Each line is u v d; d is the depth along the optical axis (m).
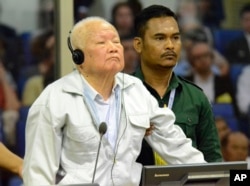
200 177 5.48
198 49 11.97
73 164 6.05
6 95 10.62
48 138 6.00
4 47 10.63
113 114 6.29
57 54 10.88
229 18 12.17
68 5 10.82
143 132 6.40
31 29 10.78
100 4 11.23
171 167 5.41
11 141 10.63
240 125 12.15
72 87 6.20
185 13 11.87
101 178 6.05
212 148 7.91
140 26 7.91
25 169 6.08
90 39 6.13
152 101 6.65
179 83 7.95
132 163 6.30
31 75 10.78
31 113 6.14
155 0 11.57
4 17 10.62
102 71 6.11
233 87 12.16
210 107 8.05
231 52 12.17
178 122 7.68
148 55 7.77
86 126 6.04
